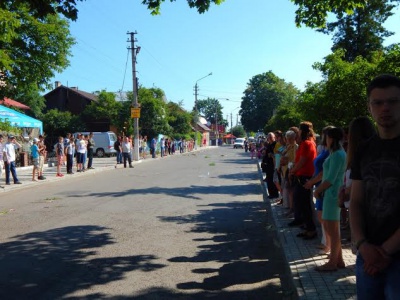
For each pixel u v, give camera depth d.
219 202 11.93
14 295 4.93
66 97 55.50
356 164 2.71
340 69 12.88
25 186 15.98
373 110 2.59
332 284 4.84
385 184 2.50
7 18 12.81
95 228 8.52
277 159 10.84
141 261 6.30
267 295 4.96
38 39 19.89
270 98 77.00
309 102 13.43
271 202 10.90
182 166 26.61
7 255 6.61
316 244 6.68
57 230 8.34
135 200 12.26
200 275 5.68
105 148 38.09
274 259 6.43
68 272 5.77
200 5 8.34
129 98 44.91
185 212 10.35
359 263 2.68
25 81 20.23
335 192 5.26
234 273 5.78
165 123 44.84
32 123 25.72
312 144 6.97
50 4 8.09
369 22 24.59
